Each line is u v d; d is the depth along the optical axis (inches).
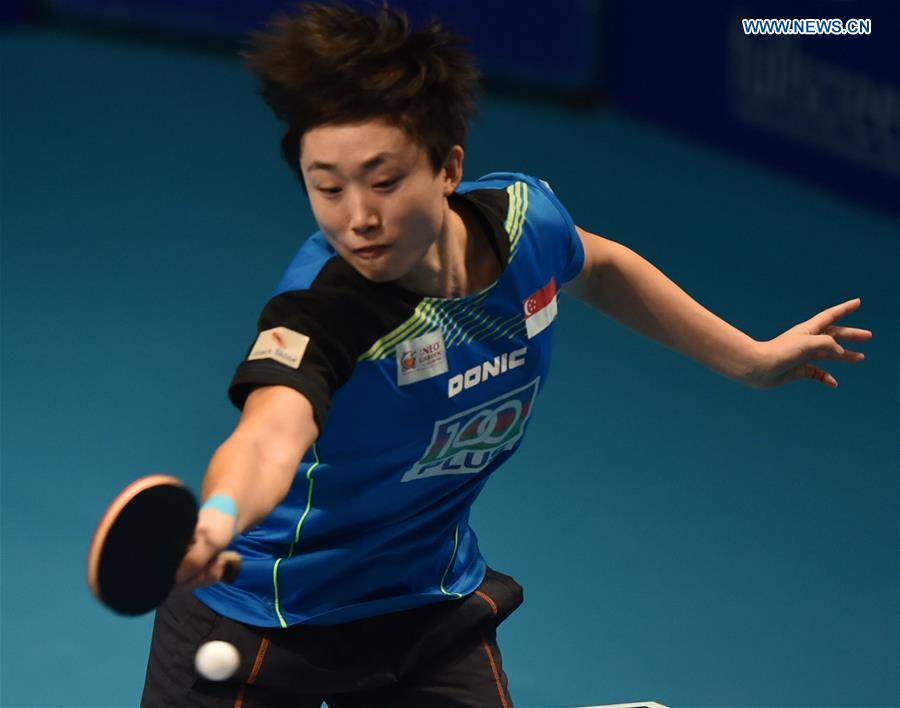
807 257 1190.3
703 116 1446.9
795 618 691.4
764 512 794.2
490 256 360.5
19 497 781.9
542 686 631.2
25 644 656.4
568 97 1542.8
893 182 1256.8
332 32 308.7
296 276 339.0
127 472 810.2
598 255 416.5
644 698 623.8
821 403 941.2
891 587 719.1
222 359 971.3
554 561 735.1
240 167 1385.3
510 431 385.1
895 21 1227.2
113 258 1158.3
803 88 1333.7
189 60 1726.1
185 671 392.8
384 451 357.1
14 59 1712.6
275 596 383.9
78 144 1435.8
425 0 1541.6
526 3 1552.7
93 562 251.6
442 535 401.4
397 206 313.6
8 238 1198.3
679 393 949.2
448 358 351.6
